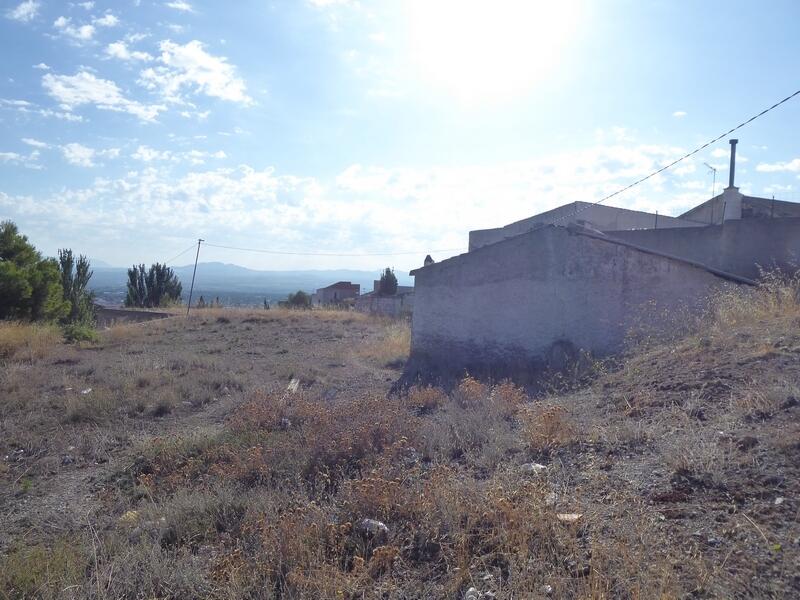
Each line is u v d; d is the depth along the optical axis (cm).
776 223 1652
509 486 521
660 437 619
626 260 1373
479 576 408
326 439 720
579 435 671
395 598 402
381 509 512
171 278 4784
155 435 911
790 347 826
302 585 410
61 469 779
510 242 1472
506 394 941
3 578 443
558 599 362
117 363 1553
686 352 960
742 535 401
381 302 4125
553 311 1428
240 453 730
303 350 1981
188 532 535
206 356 1767
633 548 394
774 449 516
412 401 1023
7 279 2230
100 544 509
